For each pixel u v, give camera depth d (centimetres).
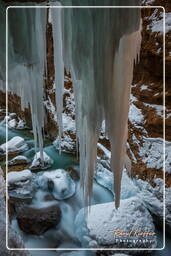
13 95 910
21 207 482
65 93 726
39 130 268
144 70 493
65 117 727
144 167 471
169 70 439
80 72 193
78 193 546
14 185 543
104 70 175
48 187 552
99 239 399
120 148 202
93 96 195
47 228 445
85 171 247
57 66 233
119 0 157
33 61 222
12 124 902
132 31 163
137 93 510
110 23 163
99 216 427
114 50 168
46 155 667
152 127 466
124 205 445
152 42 462
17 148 723
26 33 211
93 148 218
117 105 186
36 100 250
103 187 570
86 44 179
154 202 441
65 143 710
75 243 424
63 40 197
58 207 495
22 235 435
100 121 202
